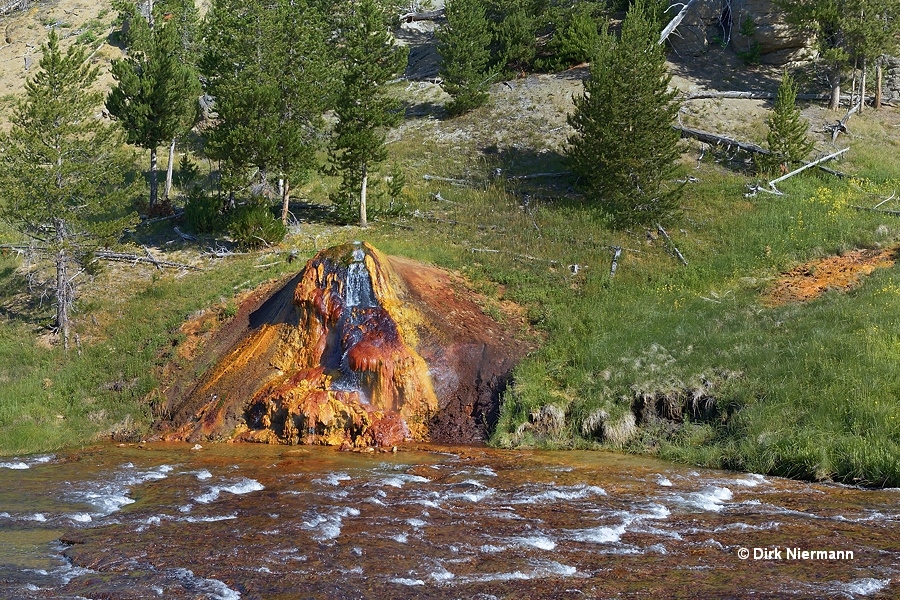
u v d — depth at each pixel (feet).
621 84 97.71
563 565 36.42
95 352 77.36
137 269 91.81
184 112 108.68
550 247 92.43
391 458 58.59
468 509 44.88
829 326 70.08
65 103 82.64
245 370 69.82
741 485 50.96
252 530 41.01
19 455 62.64
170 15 135.33
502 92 137.08
